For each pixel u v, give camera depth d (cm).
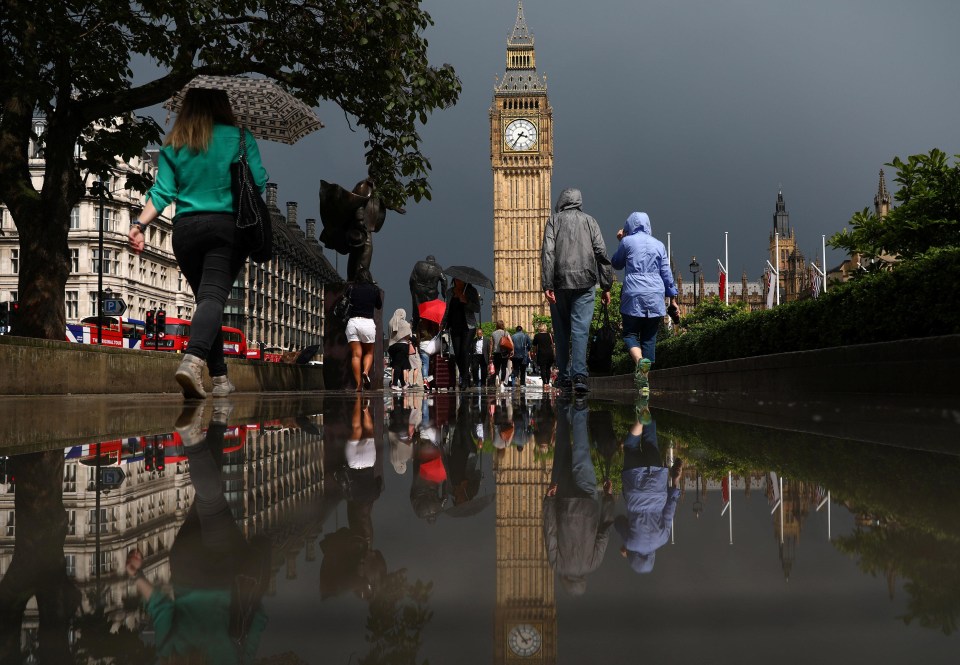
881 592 53
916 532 77
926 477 129
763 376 661
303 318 10312
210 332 505
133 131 1268
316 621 48
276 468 157
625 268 781
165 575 62
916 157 785
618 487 121
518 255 9831
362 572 62
